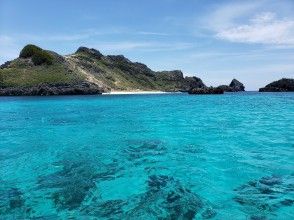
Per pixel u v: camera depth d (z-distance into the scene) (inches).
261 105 1886.1
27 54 4928.6
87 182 457.7
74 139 791.7
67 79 4473.4
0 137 834.8
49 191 420.5
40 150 670.5
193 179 464.8
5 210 362.0
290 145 685.3
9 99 2876.5
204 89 4146.2
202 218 336.2
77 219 337.4
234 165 533.0
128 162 564.1
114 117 1267.2
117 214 347.3
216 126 976.9
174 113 1411.2
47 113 1477.6
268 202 377.1
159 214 347.3
